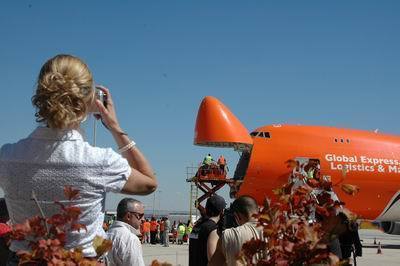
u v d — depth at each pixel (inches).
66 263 116.0
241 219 268.7
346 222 141.6
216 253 261.9
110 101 146.3
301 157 1315.2
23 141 137.3
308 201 151.7
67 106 131.6
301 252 127.4
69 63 134.7
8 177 136.0
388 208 1396.4
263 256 139.9
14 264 138.9
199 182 1455.5
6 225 299.7
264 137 1327.5
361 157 1366.9
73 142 136.6
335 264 128.3
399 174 1381.6
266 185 1309.1
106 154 138.3
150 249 1443.2
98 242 130.3
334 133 1380.4
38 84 133.3
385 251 1501.0
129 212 323.3
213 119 1294.3
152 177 146.4
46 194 134.4
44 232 121.2
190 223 1610.5
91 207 135.8
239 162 1397.6
